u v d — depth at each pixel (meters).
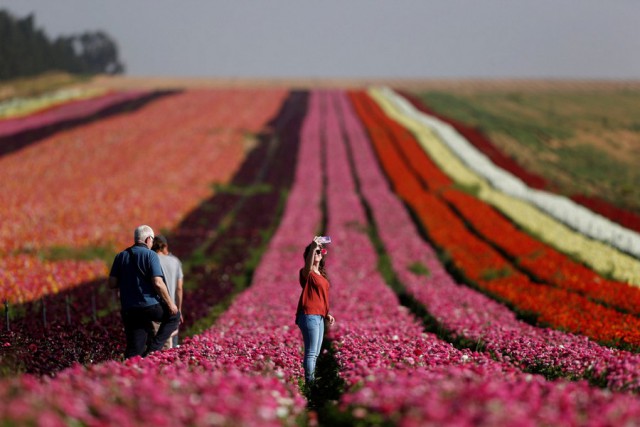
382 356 44.38
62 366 42.03
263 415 24.48
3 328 56.56
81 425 22.75
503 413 22.78
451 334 66.88
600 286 96.06
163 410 23.23
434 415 22.42
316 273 45.94
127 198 177.00
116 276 46.81
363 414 26.25
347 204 178.25
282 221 160.25
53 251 122.69
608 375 39.16
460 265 117.38
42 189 185.12
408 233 145.88
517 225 156.25
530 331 66.88
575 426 23.56
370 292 93.12
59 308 78.12
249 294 91.69
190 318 76.12
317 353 44.84
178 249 136.25
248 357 44.78
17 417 20.30
